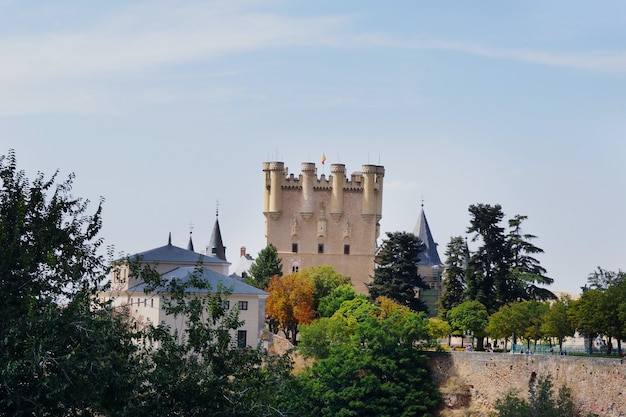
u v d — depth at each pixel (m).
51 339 59.03
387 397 163.12
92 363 59.53
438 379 170.12
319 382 164.12
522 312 190.38
